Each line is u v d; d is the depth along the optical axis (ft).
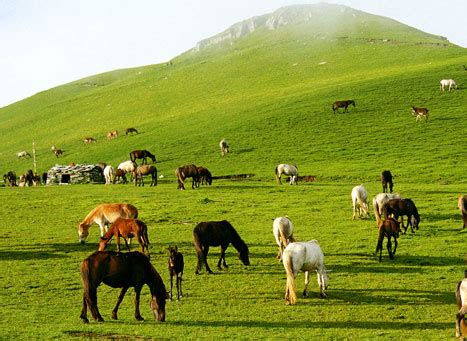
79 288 75.51
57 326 57.77
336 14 610.65
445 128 229.86
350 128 245.24
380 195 108.27
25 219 128.47
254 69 426.92
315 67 401.49
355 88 300.81
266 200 143.23
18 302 68.95
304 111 276.21
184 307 65.82
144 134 299.38
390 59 387.55
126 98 430.20
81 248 98.73
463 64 317.01
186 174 169.99
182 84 431.02
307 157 215.92
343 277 78.07
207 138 260.83
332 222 115.85
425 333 55.62
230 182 189.26
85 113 419.95
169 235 107.65
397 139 224.33
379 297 68.74
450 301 66.59
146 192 164.66
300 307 65.36
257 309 64.75
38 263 88.84
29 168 291.79
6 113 544.62
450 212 120.47
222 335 54.85
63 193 168.45
